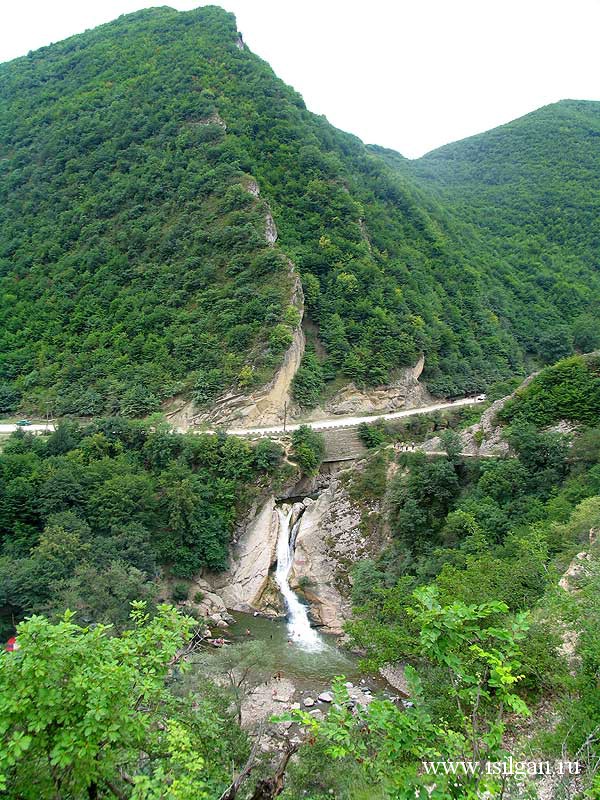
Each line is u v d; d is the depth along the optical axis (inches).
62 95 3964.1
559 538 1151.0
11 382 2630.4
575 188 5064.0
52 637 410.0
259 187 2930.6
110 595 1413.6
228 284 2576.3
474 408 2488.9
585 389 1635.1
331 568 1736.0
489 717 628.1
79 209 3120.1
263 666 1218.6
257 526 1907.0
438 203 4677.7
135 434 2050.9
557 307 3858.3
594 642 584.4
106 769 385.1
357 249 2938.0
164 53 3833.7
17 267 3034.0
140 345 2519.7
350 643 1110.4
